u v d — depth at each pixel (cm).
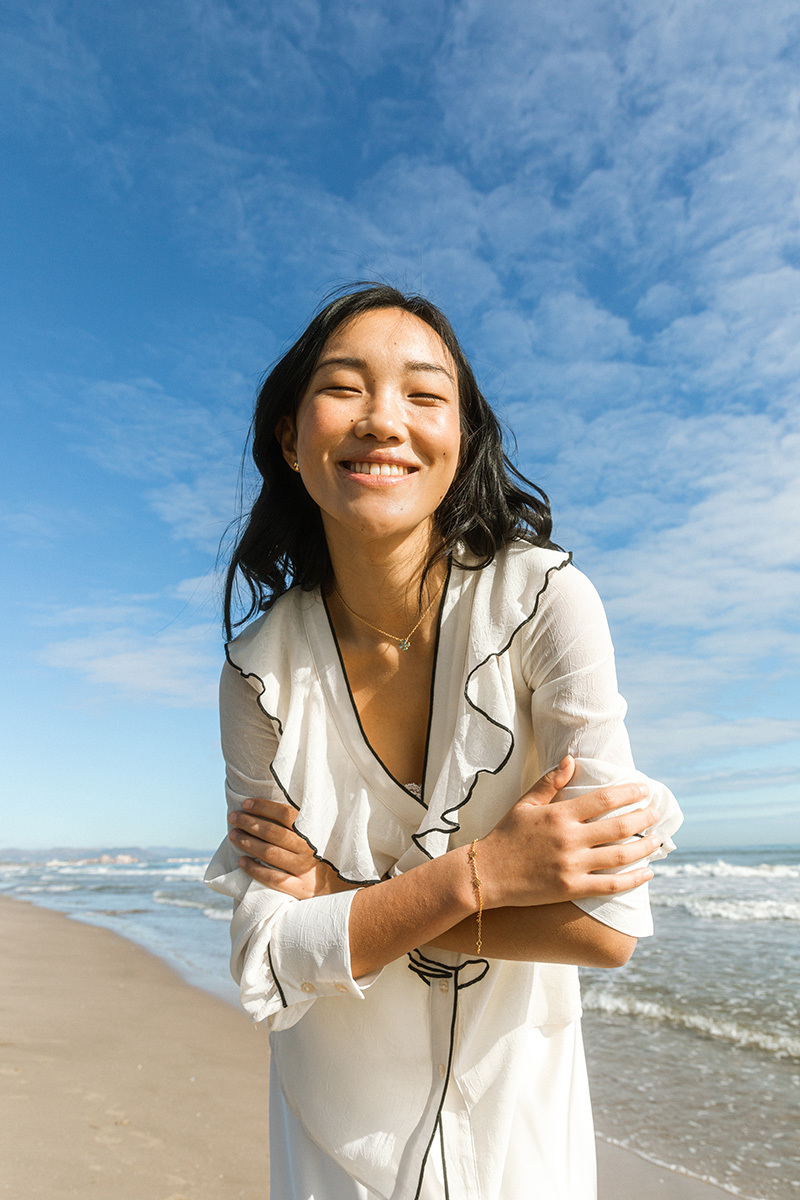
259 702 155
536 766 160
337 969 135
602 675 145
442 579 156
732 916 1077
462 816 150
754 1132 351
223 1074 442
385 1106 146
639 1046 489
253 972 140
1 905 1756
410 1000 148
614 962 134
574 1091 157
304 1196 149
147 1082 423
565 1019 158
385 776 149
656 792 144
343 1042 150
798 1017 538
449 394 145
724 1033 509
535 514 163
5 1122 350
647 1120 369
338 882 153
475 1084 145
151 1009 621
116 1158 316
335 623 164
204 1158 320
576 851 131
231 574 181
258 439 167
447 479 145
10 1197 278
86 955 923
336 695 154
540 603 147
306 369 149
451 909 132
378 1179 144
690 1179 307
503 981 148
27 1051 478
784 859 2759
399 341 143
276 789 160
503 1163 143
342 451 140
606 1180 309
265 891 147
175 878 3152
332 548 155
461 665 149
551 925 134
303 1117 151
